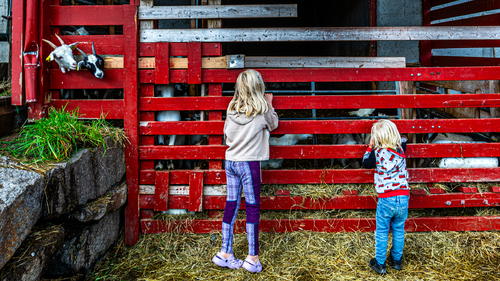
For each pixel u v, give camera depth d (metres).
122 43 2.84
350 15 5.34
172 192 2.95
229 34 2.84
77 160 2.21
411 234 2.91
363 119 3.24
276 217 2.95
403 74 2.93
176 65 2.88
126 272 2.48
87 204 2.38
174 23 4.84
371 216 2.97
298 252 2.72
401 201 2.34
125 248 2.82
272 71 2.90
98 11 2.80
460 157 2.99
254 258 2.39
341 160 3.24
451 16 3.90
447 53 4.30
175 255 2.71
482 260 2.63
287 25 8.51
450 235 2.90
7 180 1.78
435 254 2.70
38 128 2.31
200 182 2.90
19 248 1.79
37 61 2.71
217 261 2.46
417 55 4.28
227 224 2.45
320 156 2.94
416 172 2.96
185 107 2.91
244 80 2.37
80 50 2.71
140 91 2.92
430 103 2.93
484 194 2.94
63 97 3.05
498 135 3.22
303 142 3.38
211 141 2.95
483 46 3.48
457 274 2.45
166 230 2.92
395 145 2.39
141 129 2.92
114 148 2.71
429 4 4.27
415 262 2.59
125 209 2.91
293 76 2.90
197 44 2.85
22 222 1.74
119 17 2.81
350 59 2.92
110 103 2.88
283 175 2.95
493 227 2.93
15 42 2.67
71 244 2.21
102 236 2.57
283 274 2.46
